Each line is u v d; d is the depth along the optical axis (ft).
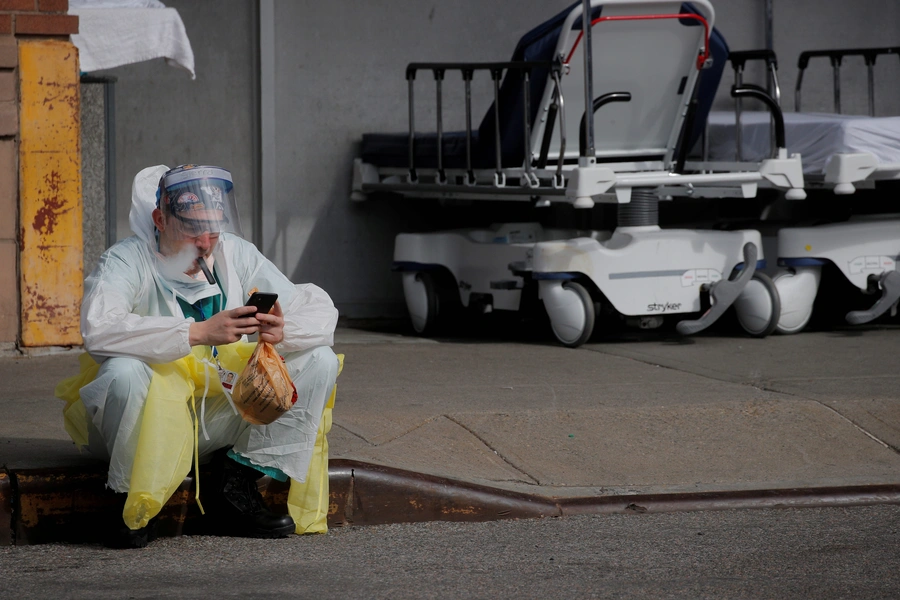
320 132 84.69
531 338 73.72
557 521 38.96
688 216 91.56
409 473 39.14
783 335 71.56
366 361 61.98
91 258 68.54
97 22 62.08
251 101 83.30
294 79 83.82
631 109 70.44
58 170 58.75
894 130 69.97
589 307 66.59
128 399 32.78
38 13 57.57
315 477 36.27
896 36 93.45
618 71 68.95
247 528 36.35
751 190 66.95
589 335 67.15
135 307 35.12
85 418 35.35
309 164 84.69
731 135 78.84
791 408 48.65
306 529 36.52
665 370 58.80
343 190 85.35
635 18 64.39
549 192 65.46
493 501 39.34
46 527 35.78
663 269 67.36
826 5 92.63
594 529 37.86
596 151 70.90
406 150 78.69
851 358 62.13
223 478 36.06
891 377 55.67
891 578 32.50
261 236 83.82
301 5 83.46
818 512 40.24
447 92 86.94
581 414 47.03
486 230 76.95
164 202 34.22
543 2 88.28
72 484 35.88
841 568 33.50
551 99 67.82
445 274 76.74
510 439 45.06
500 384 54.24
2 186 58.18
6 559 33.78
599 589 31.22
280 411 33.32
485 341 72.33
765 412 48.29
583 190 62.59
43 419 44.65
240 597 30.04
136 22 62.64
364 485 38.42
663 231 68.13
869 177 68.90
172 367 33.47
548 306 67.97
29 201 58.39
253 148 83.66
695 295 68.18
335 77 84.64
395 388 52.95
